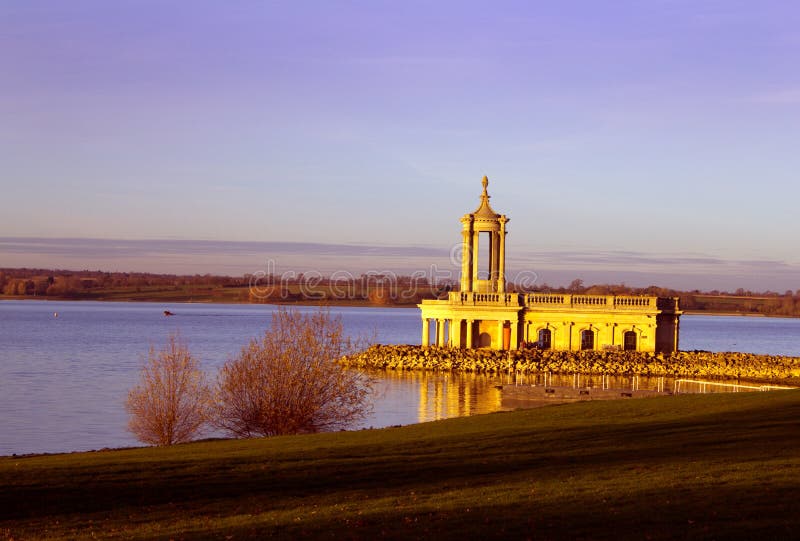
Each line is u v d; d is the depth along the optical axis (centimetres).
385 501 3253
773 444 4178
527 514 2945
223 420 6888
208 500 3438
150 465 4062
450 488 3484
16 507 3353
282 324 6538
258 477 3781
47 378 11831
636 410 5781
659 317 12406
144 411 6419
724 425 4828
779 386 10319
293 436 5441
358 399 6831
